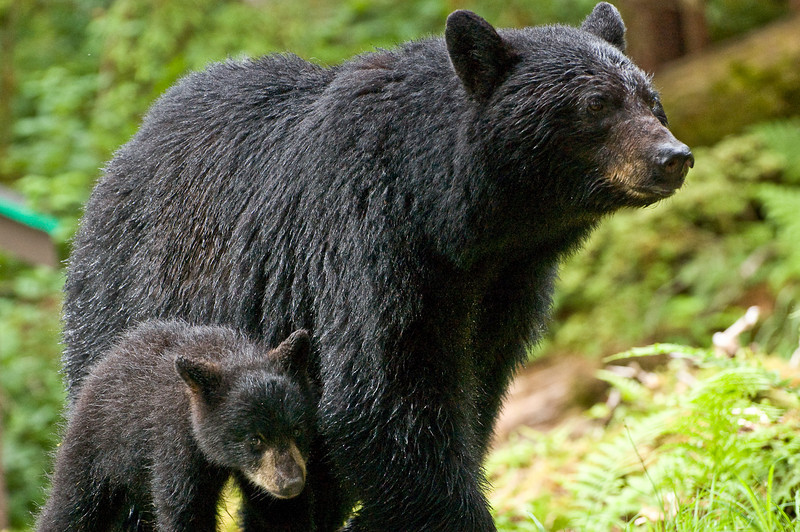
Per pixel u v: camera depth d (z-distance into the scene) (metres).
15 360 23.03
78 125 27.78
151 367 9.11
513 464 15.48
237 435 8.43
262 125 9.78
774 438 10.70
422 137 8.95
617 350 21.02
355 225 8.98
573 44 9.20
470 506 9.03
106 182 10.48
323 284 9.12
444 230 8.91
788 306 19.42
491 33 8.88
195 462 8.73
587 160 8.95
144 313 9.96
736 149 22.17
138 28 26.30
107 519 9.59
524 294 10.02
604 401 18.97
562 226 9.42
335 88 9.45
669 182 8.73
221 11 27.50
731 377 10.49
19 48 30.58
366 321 8.88
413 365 8.96
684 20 25.11
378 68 9.40
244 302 9.58
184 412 8.70
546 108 8.83
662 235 22.27
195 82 10.48
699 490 10.36
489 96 8.92
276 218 9.41
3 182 27.64
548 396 19.56
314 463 9.56
